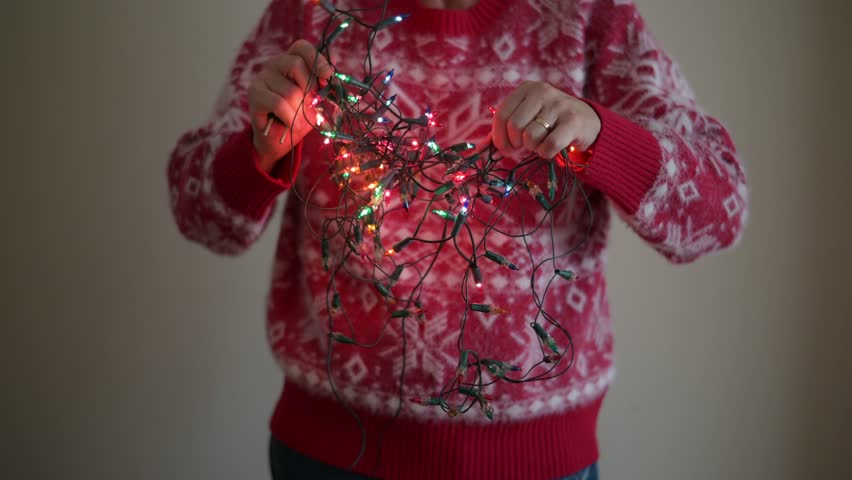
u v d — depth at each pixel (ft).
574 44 4.80
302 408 5.02
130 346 7.68
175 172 5.09
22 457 7.75
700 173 4.61
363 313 4.79
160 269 7.62
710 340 7.56
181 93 7.47
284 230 5.08
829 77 7.30
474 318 4.70
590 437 5.07
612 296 7.55
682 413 7.64
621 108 4.85
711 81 7.34
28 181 7.50
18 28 7.36
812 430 7.58
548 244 4.76
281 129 4.41
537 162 4.64
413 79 4.88
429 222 4.72
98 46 7.39
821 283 7.47
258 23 5.28
